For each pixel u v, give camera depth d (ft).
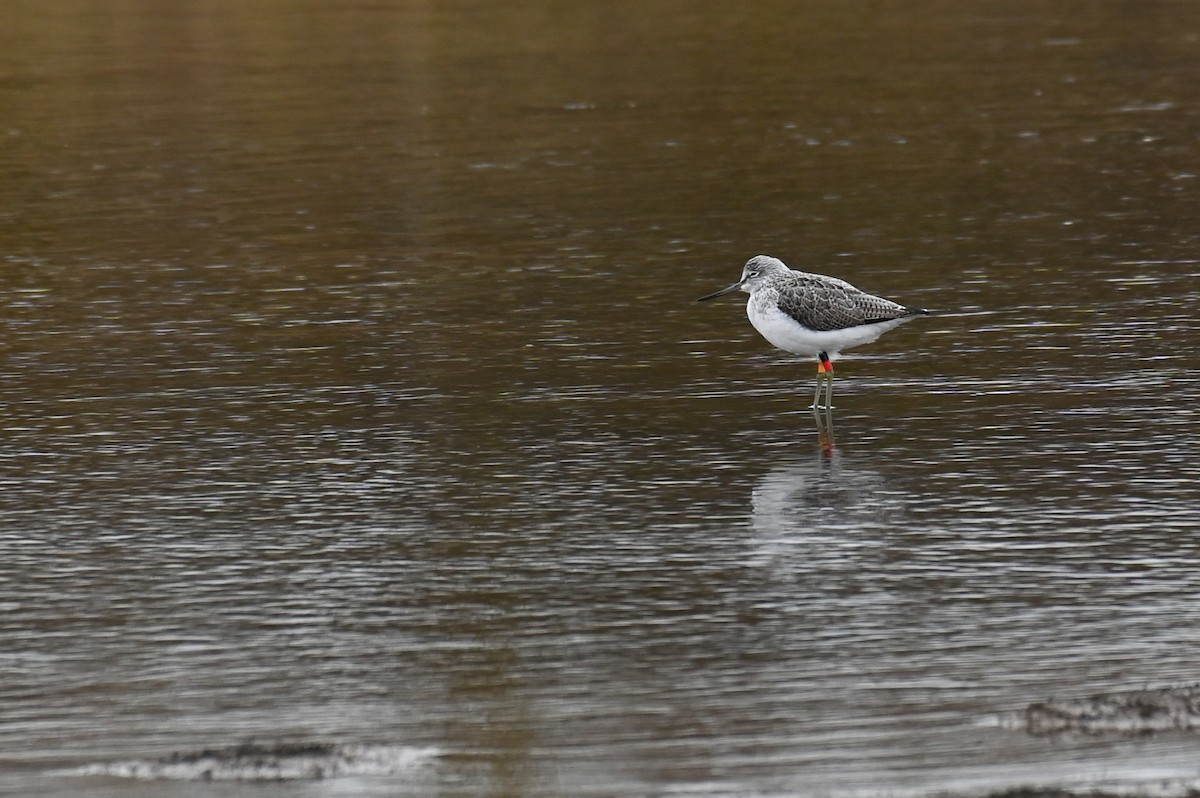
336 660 42.93
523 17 147.13
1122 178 95.55
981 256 81.87
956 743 37.86
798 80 123.24
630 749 37.96
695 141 106.52
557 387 64.95
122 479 55.98
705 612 45.27
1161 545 48.78
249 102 117.91
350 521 52.19
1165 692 39.73
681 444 58.59
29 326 73.41
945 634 43.52
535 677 41.70
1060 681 40.78
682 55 131.85
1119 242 83.35
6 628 45.01
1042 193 93.09
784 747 37.86
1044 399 62.18
